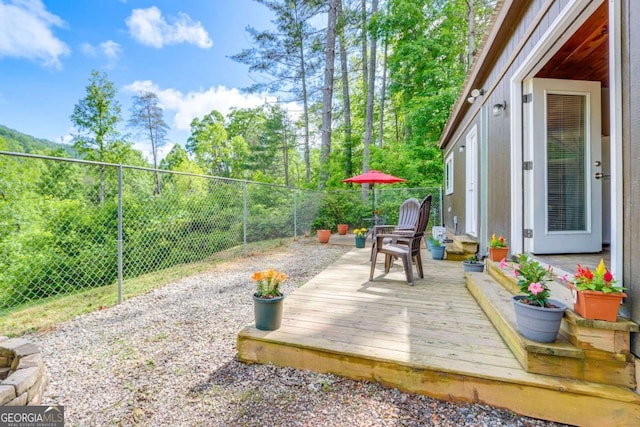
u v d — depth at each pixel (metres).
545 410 1.58
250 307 3.38
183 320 3.02
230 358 2.26
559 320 1.65
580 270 1.69
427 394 1.77
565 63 2.97
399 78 11.38
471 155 5.48
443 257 4.94
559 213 3.06
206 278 4.66
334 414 1.64
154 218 5.34
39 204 4.11
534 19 2.65
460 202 6.38
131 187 5.10
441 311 2.64
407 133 12.16
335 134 15.02
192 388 1.90
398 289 3.33
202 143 20.77
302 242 8.07
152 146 21.41
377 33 10.98
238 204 6.80
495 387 1.65
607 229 3.59
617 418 1.50
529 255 2.99
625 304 1.62
